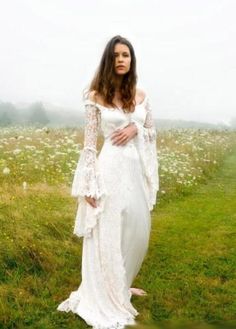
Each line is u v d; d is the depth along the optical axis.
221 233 7.31
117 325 4.22
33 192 7.43
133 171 4.43
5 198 6.71
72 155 10.44
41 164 9.34
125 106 4.41
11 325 4.25
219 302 4.81
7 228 5.83
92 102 4.41
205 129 21.55
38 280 5.14
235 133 22.02
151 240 6.86
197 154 13.91
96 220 4.37
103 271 4.37
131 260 4.51
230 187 11.23
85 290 4.43
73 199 7.54
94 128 4.44
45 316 4.43
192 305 4.72
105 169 4.39
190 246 6.64
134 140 4.48
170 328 4.27
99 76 4.41
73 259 5.76
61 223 6.45
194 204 9.25
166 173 10.53
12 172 8.44
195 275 5.54
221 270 5.71
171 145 14.33
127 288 4.52
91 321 4.26
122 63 4.33
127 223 4.40
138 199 4.44
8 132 13.91
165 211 8.63
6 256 5.40
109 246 4.35
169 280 5.36
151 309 4.61
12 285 4.97
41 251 5.61
